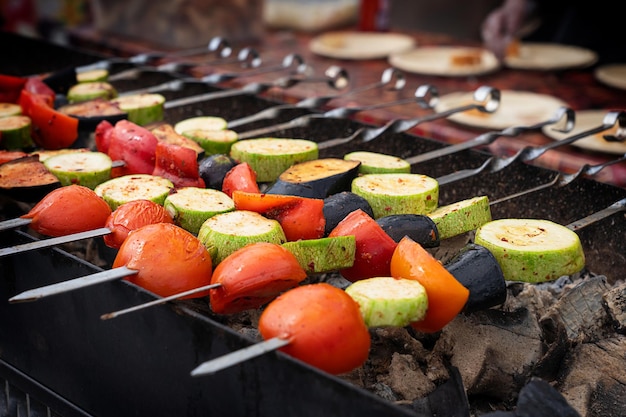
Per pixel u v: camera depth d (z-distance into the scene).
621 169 3.11
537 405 1.31
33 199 1.96
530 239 1.68
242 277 1.42
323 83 4.39
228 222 1.64
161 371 1.47
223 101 3.09
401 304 1.39
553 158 3.12
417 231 1.68
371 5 5.59
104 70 3.18
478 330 1.73
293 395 1.28
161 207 1.71
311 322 1.30
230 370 1.36
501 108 3.82
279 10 6.06
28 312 1.75
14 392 1.89
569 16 5.39
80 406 1.70
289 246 1.53
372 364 1.73
